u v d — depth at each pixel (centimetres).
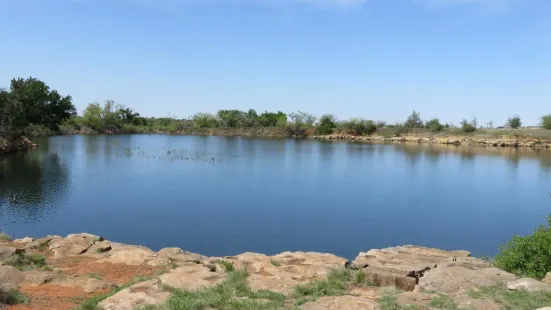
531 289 727
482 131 9562
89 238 1392
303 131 11138
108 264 1141
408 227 2162
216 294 756
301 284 837
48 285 912
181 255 1255
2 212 2366
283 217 2322
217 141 8844
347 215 2392
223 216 2322
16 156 5238
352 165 4828
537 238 962
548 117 9519
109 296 812
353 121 10869
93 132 11081
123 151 6066
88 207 2514
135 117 12725
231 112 12619
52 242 1334
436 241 1941
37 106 7112
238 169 4334
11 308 752
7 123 6197
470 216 2411
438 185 3506
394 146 7931
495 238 1995
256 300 730
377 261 1093
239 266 1019
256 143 8300
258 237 1945
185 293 771
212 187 3253
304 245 1842
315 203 2712
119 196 2856
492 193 3159
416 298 714
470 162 5266
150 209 2473
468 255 1291
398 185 3481
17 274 936
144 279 956
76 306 779
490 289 747
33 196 2825
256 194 2988
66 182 3397
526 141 8000
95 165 4481
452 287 770
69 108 7919
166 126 12794
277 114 13575
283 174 4025
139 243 1831
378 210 2531
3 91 6328
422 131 10388
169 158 5256
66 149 6269
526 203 2798
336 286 823
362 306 683
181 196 2875
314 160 5306
